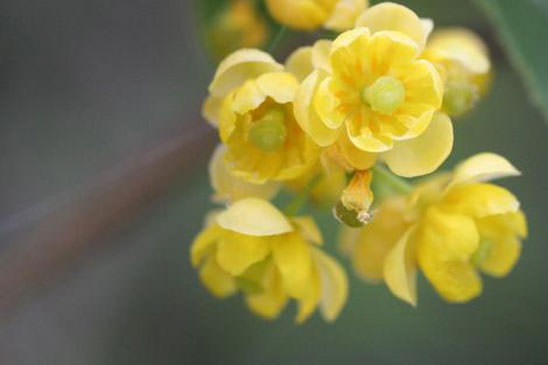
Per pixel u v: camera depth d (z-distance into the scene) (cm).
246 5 15
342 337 18
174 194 15
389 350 18
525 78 13
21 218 16
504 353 18
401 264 13
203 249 13
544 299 18
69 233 15
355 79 13
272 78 13
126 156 16
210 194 18
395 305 18
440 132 13
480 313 18
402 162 13
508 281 18
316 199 13
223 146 13
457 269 13
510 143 17
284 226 13
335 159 13
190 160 15
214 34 15
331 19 13
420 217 13
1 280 15
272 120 13
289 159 13
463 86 13
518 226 13
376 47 13
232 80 13
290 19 13
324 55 13
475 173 13
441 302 18
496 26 14
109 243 15
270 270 13
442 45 13
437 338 18
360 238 14
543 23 13
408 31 13
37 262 15
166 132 15
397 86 13
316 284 13
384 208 13
